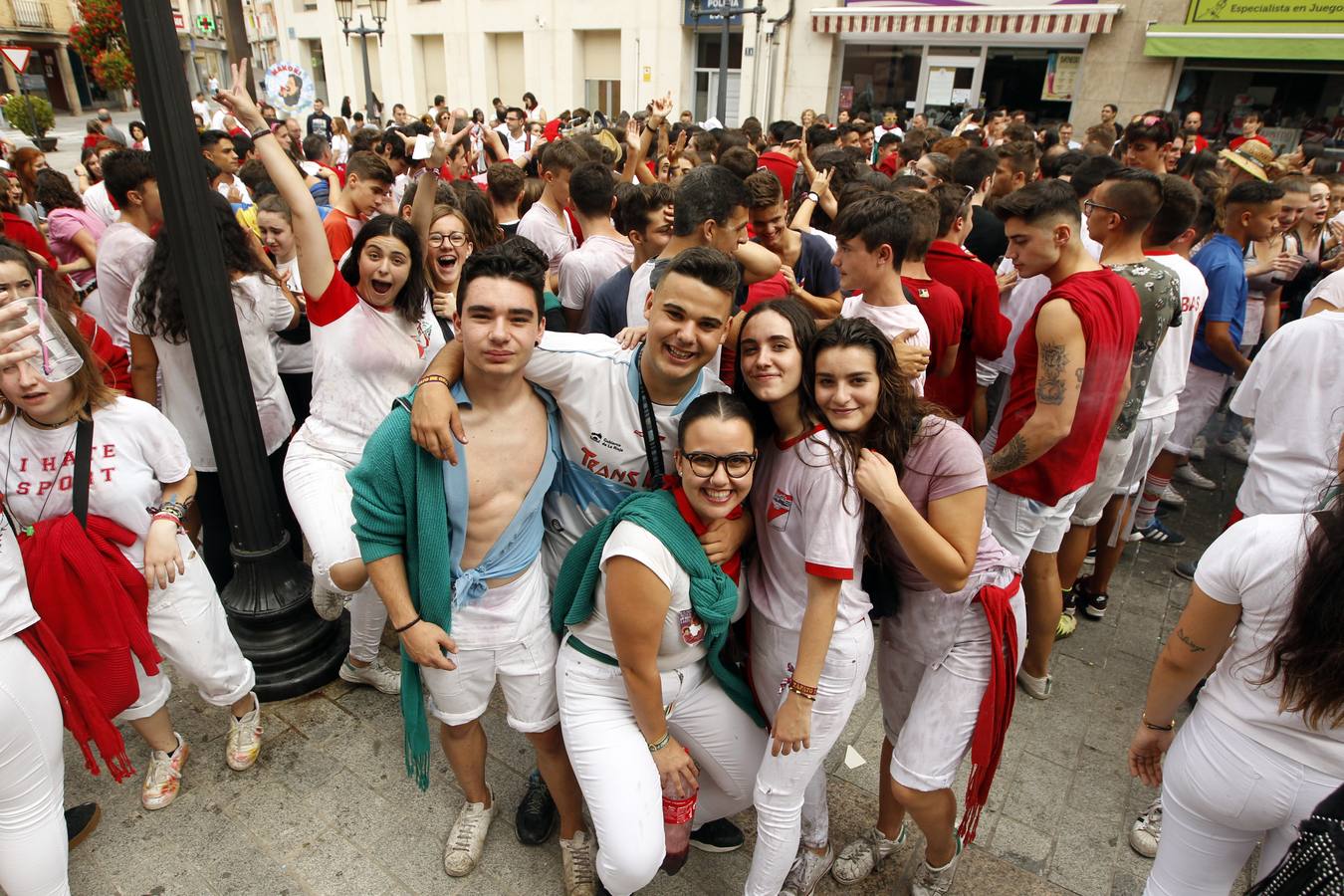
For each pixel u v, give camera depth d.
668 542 1.71
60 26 36.19
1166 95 13.13
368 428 2.73
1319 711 1.37
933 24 14.22
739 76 17.39
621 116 11.85
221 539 3.35
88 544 2.08
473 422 1.91
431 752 2.75
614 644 1.82
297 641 2.99
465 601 1.98
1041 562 2.93
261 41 26.89
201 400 3.10
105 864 2.31
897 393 1.76
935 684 2.02
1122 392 2.78
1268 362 2.75
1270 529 1.47
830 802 2.62
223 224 3.06
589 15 18.88
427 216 3.07
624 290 3.34
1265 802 1.53
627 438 1.94
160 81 2.29
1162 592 3.96
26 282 2.15
